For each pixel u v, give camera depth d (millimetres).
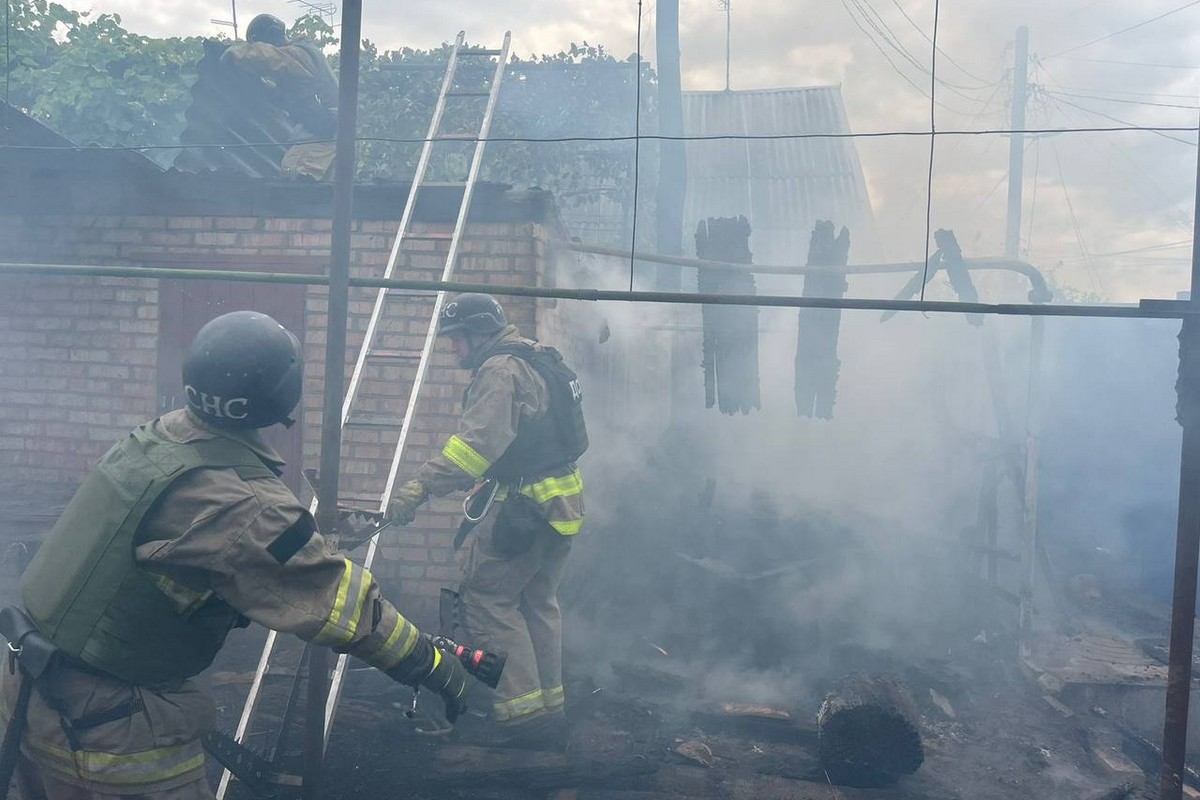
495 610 3658
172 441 1918
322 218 5562
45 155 5508
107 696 1897
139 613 1874
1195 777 3893
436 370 5438
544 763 3559
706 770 3623
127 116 10641
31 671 1866
